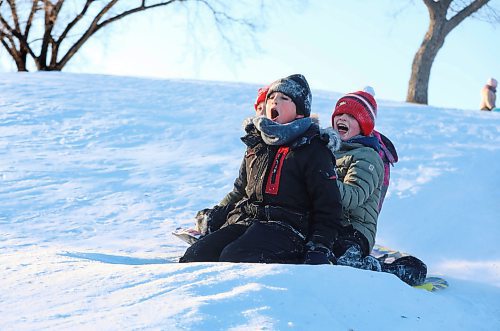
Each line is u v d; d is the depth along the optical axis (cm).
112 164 938
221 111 1321
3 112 1205
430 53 2723
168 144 1085
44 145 1024
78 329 299
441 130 1252
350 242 523
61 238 618
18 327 303
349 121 570
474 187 884
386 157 609
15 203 730
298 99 505
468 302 466
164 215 729
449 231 726
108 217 707
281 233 471
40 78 1602
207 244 483
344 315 353
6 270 395
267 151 500
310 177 479
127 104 1337
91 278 371
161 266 392
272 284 359
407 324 364
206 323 309
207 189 840
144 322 306
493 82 2334
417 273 531
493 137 1209
